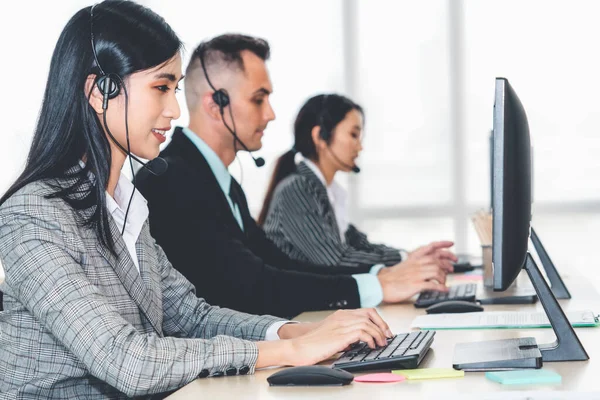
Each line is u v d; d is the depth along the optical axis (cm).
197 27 680
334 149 422
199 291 281
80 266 174
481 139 670
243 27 679
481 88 668
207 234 283
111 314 168
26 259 169
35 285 168
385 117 678
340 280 284
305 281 283
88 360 164
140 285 192
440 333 215
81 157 185
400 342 189
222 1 678
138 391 164
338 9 675
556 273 281
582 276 341
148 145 192
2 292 190
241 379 169
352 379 159
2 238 174
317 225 392
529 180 181
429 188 677
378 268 336
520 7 659
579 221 656
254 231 331
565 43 654
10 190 179
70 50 185
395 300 285
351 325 186
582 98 653
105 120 186
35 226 172
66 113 183
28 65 639
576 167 656
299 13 677
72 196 181
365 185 683
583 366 166
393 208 680
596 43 649
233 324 217
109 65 184
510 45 661
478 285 323
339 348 179
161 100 191
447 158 674
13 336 179
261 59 323
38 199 175
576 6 651
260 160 327
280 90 677
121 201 202
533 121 659
